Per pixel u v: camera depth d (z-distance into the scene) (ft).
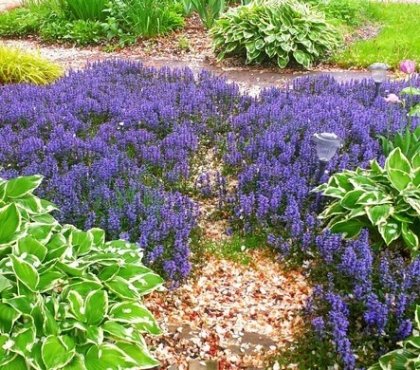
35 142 17.54
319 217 13.94
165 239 13.44
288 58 31.09
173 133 18.63
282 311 12.55
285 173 15.84
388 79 25.35
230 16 32.86
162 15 36.94
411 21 41.63
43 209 11.62
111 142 18.61
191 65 32.48
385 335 10.77
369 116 19.39
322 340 10.98
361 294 11.52
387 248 13.43
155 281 10.81
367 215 13.41
